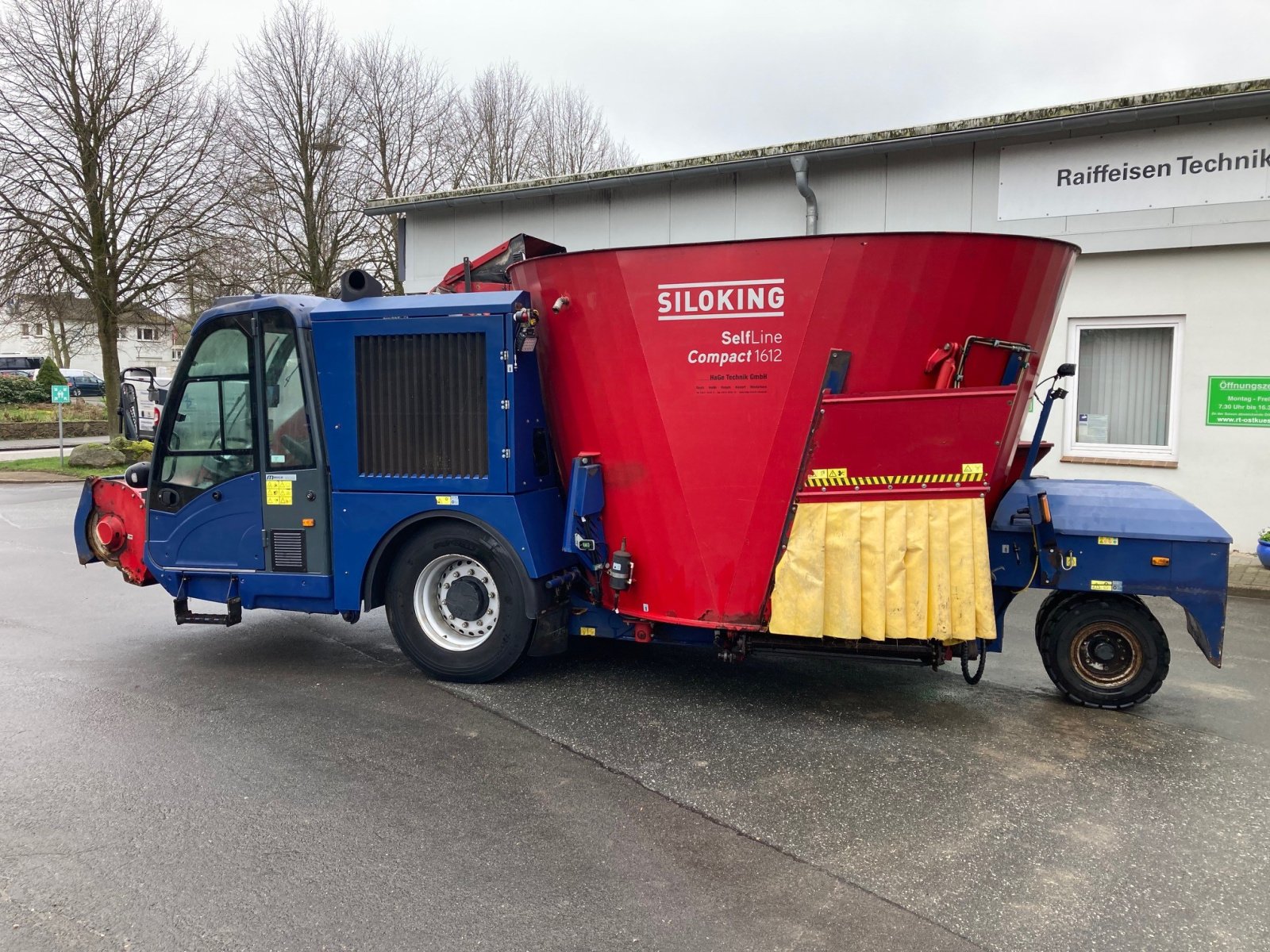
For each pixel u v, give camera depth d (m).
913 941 2.72
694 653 5.97
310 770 3.97
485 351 4.89
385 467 5.16
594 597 5.10
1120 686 4.80
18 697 4.97
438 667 5.24
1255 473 8.59
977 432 4.29
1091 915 2.87
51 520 12.70
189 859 3.18
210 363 5.50
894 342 4.31
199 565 5.64
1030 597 8.12
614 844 3.32
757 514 4.57
